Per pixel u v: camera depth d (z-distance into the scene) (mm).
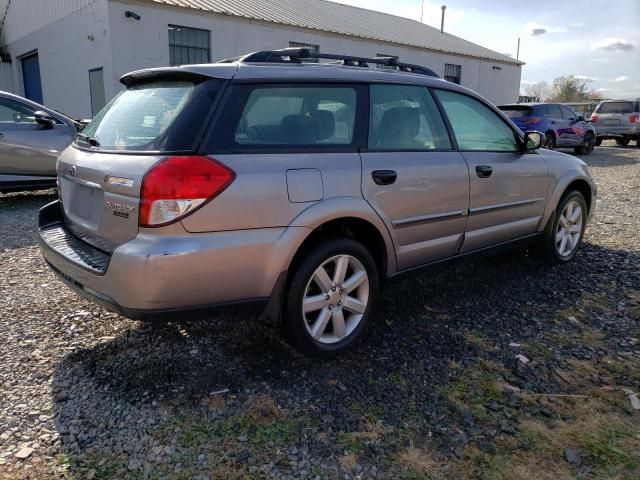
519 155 4293
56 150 7586
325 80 3113
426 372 3010
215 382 2848
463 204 3727
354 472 2213
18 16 19906
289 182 2760
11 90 22453
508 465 2264
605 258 5105
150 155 2566
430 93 3693
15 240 5586
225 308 2688
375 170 3139
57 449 2312
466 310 3889
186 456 2281
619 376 2992
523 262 4945
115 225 2639
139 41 13805
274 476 2178
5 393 2711
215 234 2562
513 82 27719
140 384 2816
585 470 2246
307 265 2902
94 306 3801
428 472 2219
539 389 2854
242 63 2953
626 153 17484
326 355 3074
